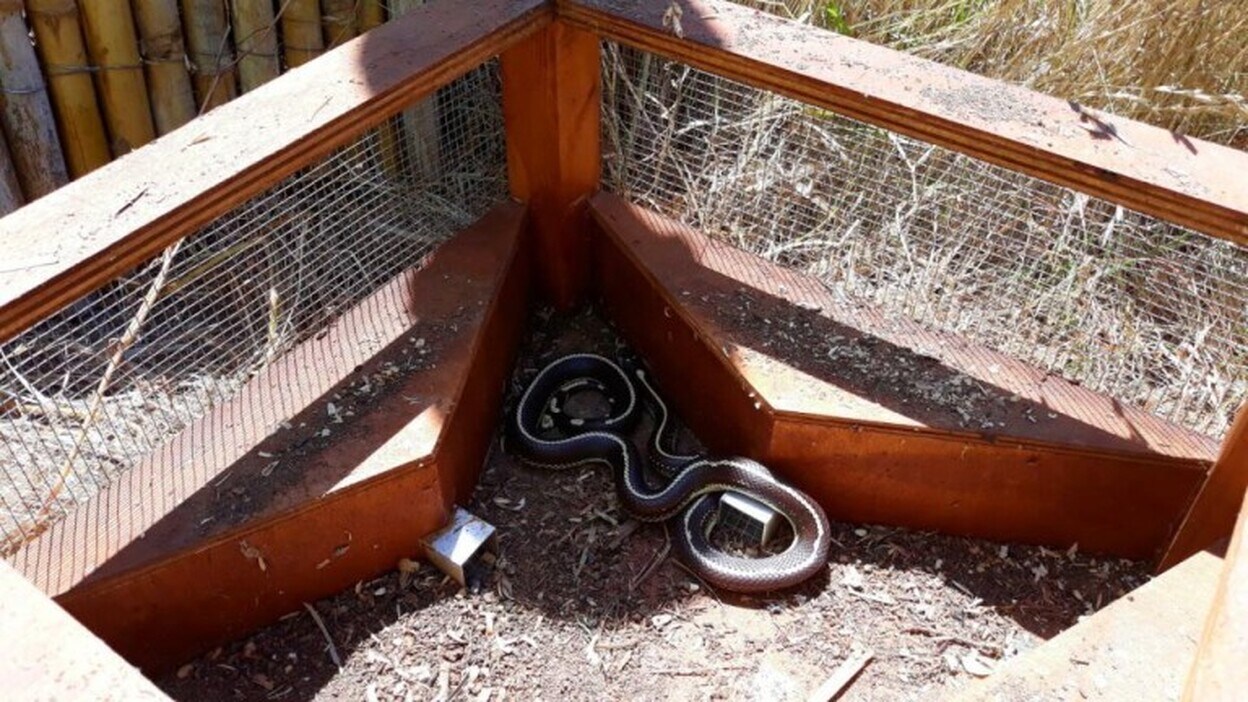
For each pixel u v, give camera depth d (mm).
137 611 2486
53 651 1274
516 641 2781
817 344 3037
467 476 3061
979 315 3137
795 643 2811
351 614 2793
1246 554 1392
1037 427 2809
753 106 3545
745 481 2961
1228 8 3451
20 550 2449
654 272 3262
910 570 2986
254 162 2291
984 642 2826
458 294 3160
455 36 2754
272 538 2576
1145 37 3572
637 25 2801
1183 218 2281
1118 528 2953
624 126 3578
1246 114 3406
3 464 2721
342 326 3055
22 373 2926
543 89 3107
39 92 3352
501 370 3340
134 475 2629
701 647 2795
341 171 3373
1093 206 3236
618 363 3510
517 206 3480
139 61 3469
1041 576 2984
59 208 2166
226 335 3105
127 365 3033
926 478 2928
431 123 3598
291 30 3654
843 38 2770
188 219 2209
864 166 3428
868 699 2703
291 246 3234
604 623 2838
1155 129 2455
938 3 3834
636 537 3059
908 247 3305
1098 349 3039
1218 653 1244
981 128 2424
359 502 2652
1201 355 2988
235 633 2703
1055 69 3584
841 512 3066
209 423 2766
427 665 2711
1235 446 2484
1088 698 2145
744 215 3469
